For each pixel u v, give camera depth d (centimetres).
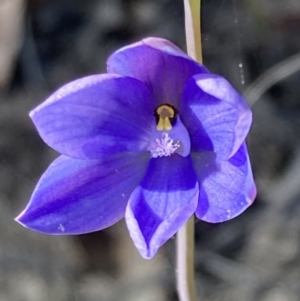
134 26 34
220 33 33
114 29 34
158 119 20
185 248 21
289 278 28
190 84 20
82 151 20
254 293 28
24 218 20
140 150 20
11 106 32
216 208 20
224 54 32
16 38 32
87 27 34
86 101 20
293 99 31
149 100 20
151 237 19
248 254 29
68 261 29
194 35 20
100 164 20
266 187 30
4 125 31
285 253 29
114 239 29
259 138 30
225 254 29
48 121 19
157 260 28
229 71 32
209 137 20
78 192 20
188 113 20
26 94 32
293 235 29
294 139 30
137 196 20
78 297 28
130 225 20
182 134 20
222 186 20
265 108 31
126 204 20
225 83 18
